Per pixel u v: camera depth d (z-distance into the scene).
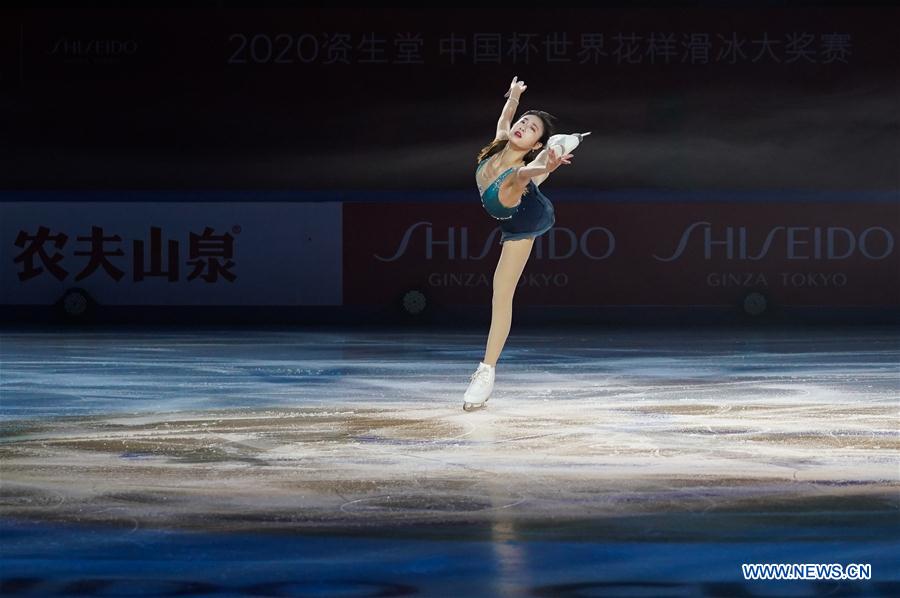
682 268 39.94
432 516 10.39
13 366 24.58
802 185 40.28
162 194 40.06
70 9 39.75
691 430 15.20
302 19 40.03
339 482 11.84
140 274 39.91
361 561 9.02
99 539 9.62
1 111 39.88
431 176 40.28
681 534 9.77
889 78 40.03
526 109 40.12
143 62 39.97
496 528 9.98
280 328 37.66
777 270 40.00
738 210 39.88
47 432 15.15
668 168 40.19
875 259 40.00
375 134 40.12
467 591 8.33
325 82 40.03
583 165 40.19
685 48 40.03
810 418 16.36
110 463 12.91
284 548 9.37
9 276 39.75
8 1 39.66
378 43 40.03
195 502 10.95
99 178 40.12
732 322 39.88
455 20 39.97
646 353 28.36
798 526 10.02
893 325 39.16
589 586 8.44
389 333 35.56
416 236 39.97
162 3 39.88
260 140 40.16
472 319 39.88
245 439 14.57
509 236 17.73
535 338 33.78
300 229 40.03
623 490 11.41
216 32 40.00
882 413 16.88
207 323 39.81
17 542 9.52
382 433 15.02
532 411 17.23
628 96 40.06
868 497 11.09
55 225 39.75
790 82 40.06
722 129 40.12
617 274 39.91
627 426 15.60
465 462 12.90
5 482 11.87
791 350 29.14
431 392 19.73
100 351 28.61
